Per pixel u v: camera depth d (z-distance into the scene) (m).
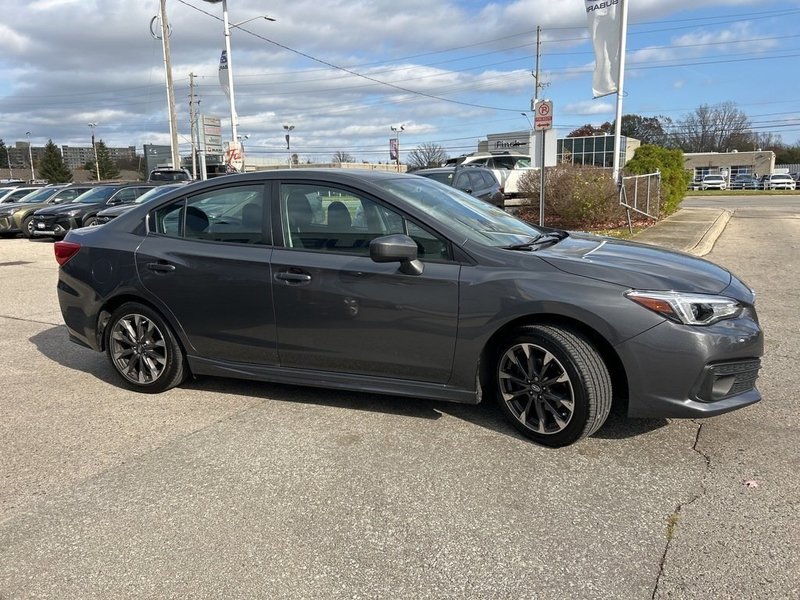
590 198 15.34
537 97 46.06
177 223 4.62
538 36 45.66
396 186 4.18
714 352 3.35
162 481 3.42
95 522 3.04
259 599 2.47
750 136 97.19
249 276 4.21
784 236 14.92
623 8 15.71
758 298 7.73
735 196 40.12
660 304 3.35
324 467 3.52
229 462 3.62
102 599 2.49
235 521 3.01
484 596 2.46
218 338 4.43
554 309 3.46
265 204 4.29
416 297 3.77
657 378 3.38
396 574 2.60
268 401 4.55
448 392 3.85
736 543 2.74
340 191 4.09
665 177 20.08
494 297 3.59
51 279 10.42
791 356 5.32
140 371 4.75
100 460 3.69
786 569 2.56
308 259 4.06
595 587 2.49
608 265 3.59
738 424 3.95
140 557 2.75
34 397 4.77
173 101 28.22
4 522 3.05
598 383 3.47
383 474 3.43
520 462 3.52
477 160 20.59
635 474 3.35
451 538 2.84
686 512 2.98
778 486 3.19
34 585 2.59
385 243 3.56
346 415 4.24
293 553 2.76
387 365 3.95
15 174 110.56
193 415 4.34
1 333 6.75
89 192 18.36
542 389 3.63
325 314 4.02
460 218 4.08
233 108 21.78
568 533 2.85
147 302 4.64
